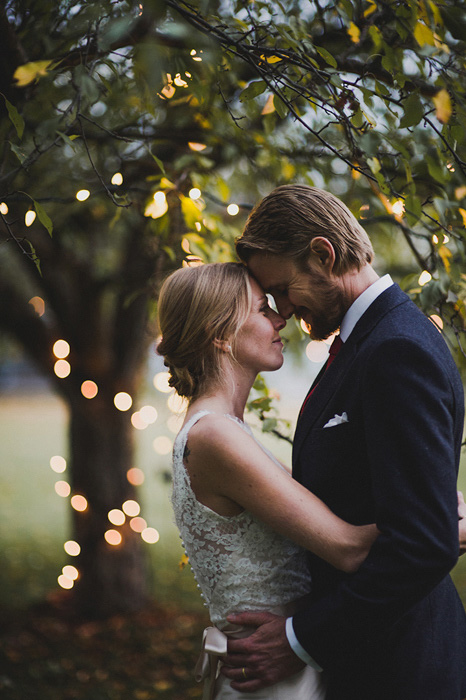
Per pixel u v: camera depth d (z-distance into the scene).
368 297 1.59
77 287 5.11
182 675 4.55
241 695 1.57
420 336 1.46
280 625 1.52
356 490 1.54
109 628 5.20
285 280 1.65
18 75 1.54
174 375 1.76
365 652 1.53
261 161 3.17
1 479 12.96
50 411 25.09
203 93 2.12
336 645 1.43
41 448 17.02
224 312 1.67
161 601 5.98
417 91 1.61
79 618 5.38
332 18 2.46
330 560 1.46
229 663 1.56
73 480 5.42
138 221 3.85
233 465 1.50
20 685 4.26
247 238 1.66
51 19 2.17
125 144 3.59
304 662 1.51
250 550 1.58
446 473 1.35
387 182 1.84
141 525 5.18
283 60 1.73
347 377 1.54
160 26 1.63
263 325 1.70
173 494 1.69
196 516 1.59
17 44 1.93
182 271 1.74
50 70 1.64
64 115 1.74
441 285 1.98
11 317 5.07
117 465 5.39
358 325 1.58
